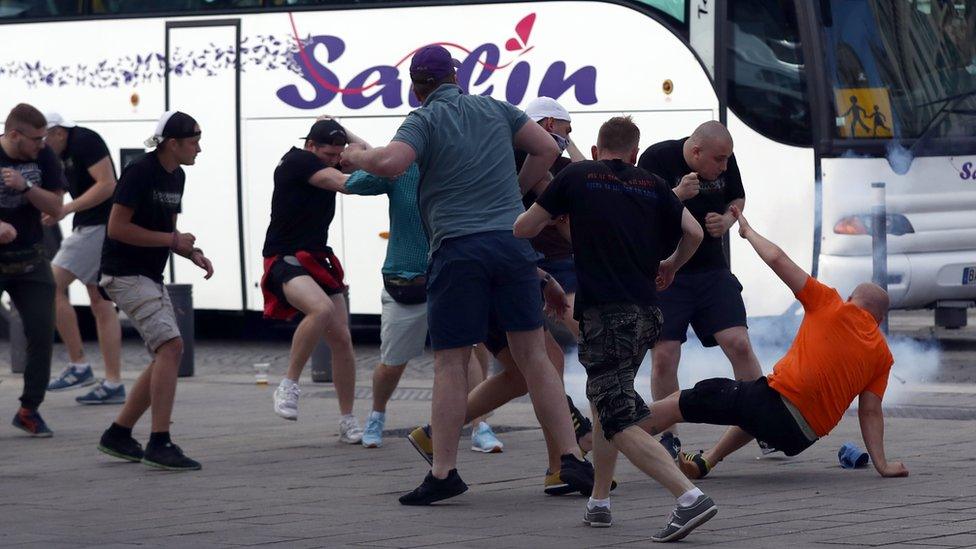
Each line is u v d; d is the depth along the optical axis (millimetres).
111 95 65062
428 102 27656
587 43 55281
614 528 24906
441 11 58250
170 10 63969
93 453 35406
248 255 62688
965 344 58875
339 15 60469
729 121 53062
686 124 53688
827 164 52031
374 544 23688
